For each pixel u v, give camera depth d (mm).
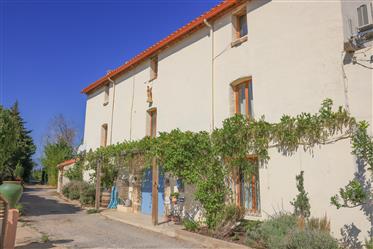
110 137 17938
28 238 8883
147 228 10828
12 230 7027
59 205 17344
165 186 13016
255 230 8039
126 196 15641
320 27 8391
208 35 12031
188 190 11656
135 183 14922
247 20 10562
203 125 11625
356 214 7016
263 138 9109
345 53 7801
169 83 13727
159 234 9992
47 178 38406
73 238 9102
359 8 7758
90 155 18469
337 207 6938
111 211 14781
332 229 7379
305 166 8086
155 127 14922
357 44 7582
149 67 15375
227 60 11070
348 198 6828
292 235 6844
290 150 8469
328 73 8047
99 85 19859
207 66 11852
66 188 20016
